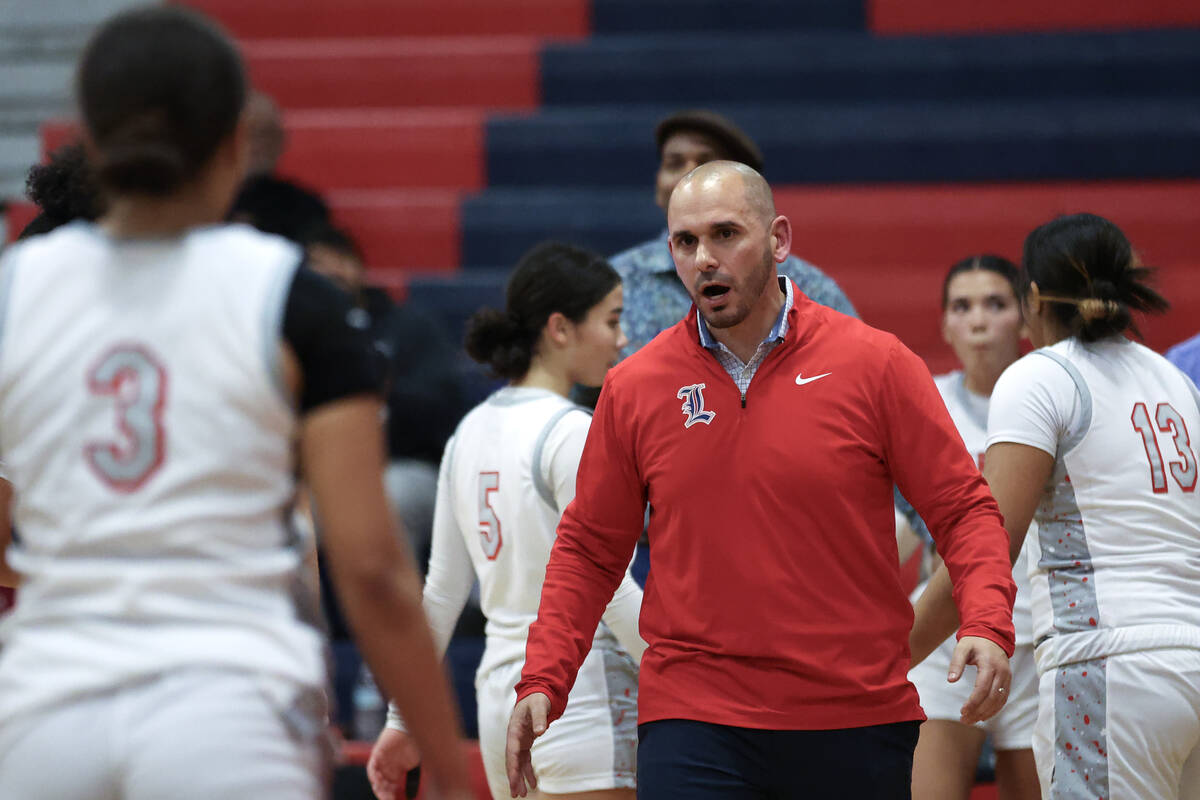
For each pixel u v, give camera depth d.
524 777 7.26
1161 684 7.55
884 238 19.25
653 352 7.60
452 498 9.25
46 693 4.50
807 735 6.95
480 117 20.97
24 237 7.15
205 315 4.76
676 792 7.04
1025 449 7.77
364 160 20.84
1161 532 7.76
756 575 7.04
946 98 21.16
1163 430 7.91
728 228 7.14
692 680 7.15
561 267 9.18
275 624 4.73
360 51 21.94
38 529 4.75
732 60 21.61
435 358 15.24
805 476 7.04
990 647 6.61
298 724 4.69
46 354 4.79
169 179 4.81
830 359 7.24
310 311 4.83
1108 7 21.92
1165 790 7.66
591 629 7.60
